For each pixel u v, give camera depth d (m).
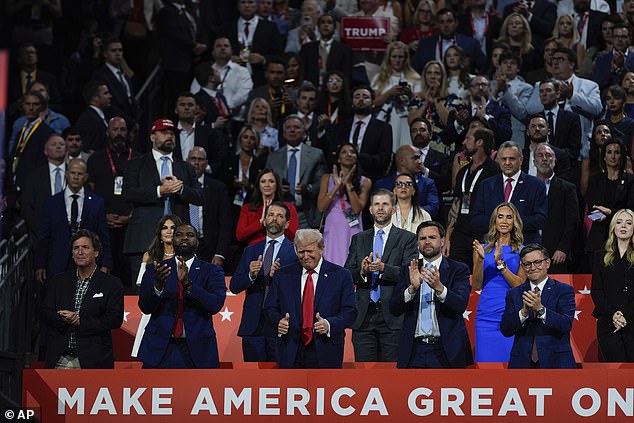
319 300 33.50
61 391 31.89
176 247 34.19
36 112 47.66
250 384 31.81
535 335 33.31
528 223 39.78
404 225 40.56
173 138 40.50
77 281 35.56
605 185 42.50
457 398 31.56
